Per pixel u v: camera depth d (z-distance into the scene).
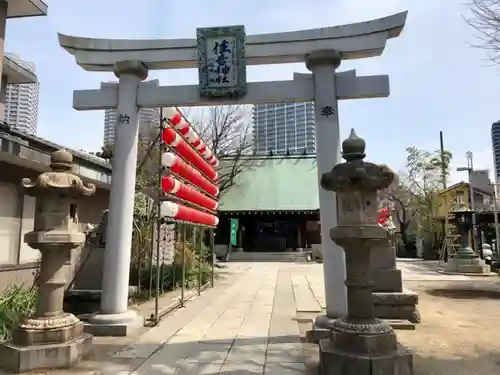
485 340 6.14
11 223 7.95
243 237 29.33
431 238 28.97
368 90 6.36
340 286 5.96
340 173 4.52
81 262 8.41
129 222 6.59
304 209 26.98
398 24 6.20
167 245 11.42
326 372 4.23
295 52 6.48
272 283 13.48
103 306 6.36
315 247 26.67
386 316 7.23
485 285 13.61
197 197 8.95
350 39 6.36
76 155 9.29
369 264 4.52
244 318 7.55
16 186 8.09
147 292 9.97
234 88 6.52
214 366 4.73
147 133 17.86
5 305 5.98
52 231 4.82
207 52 6.56
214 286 12.59
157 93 6.82
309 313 8.12
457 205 20.25
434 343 5.96
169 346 5.57
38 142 8.48
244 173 30.05
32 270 8.48
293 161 30.95
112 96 6.90
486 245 23.36
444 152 33.16
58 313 4.89
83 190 5.01
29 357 4.48
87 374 4.43
